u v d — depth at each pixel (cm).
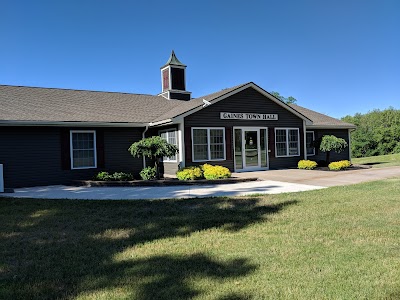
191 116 1509
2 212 775
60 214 744
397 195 864
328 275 375
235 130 1645
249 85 1661
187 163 1488
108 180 1311
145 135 1605
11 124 1232
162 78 2169
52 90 1772
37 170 1332
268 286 350
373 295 325
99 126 1454
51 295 346
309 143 2030
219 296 330
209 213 717
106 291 350
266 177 1405
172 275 387
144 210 764
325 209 727
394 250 454
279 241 509
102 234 578
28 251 495
